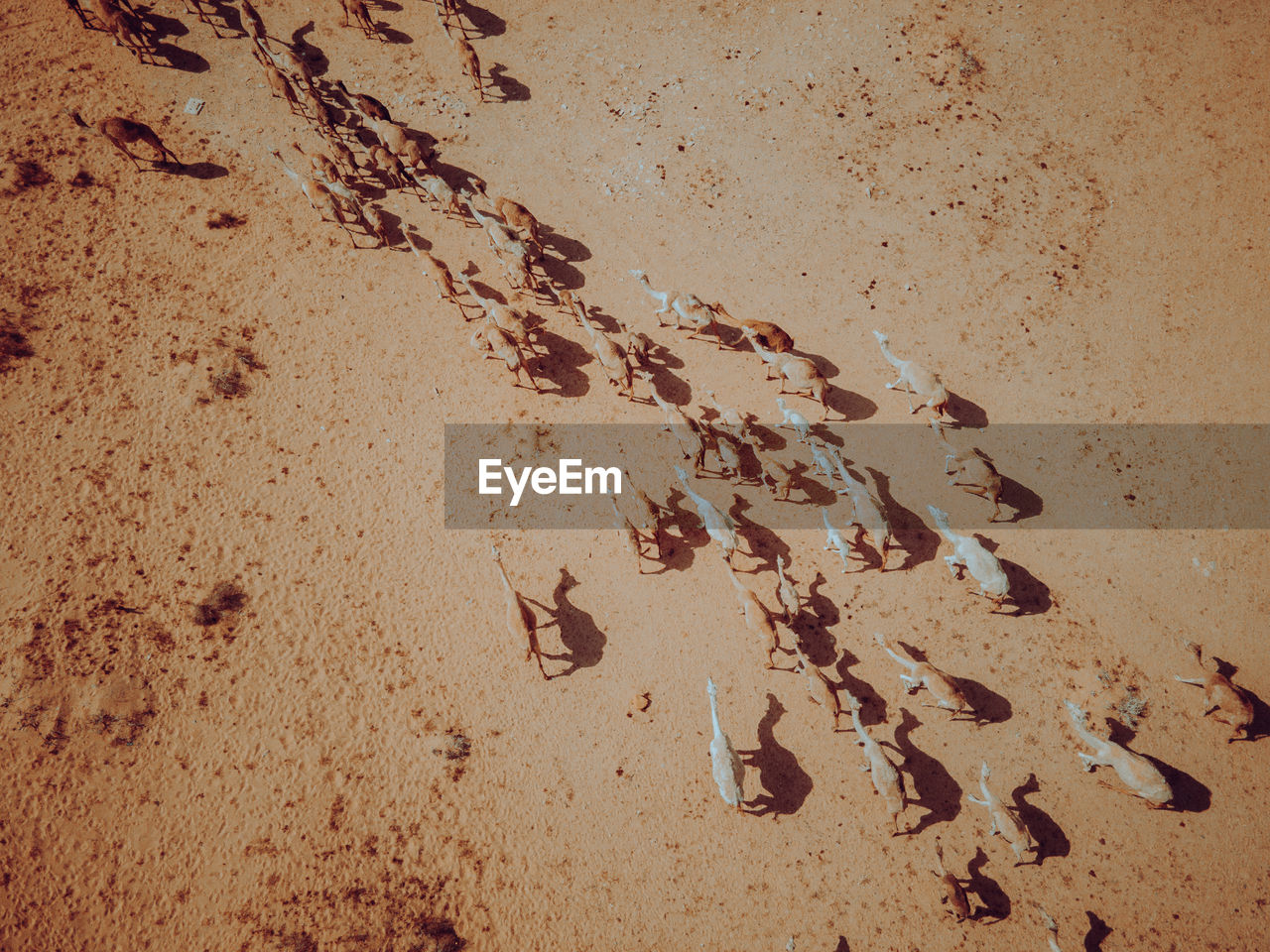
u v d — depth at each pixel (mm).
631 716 14203
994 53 21906
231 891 12688
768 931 12500
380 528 15969
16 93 20219
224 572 15234
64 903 12461
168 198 19375
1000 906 12609
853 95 21531
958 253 19109
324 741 13844
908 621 14938
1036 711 14047
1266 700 13906
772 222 19766
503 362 18000
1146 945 12312
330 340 18000
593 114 21547
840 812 13352
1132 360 17531
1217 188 19594
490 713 14219
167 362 17266
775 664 14633
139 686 14039
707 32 22844
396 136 19172
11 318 17297
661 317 18609
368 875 12844
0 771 13188
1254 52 21531
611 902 12695
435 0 23250
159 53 21547
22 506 15430
